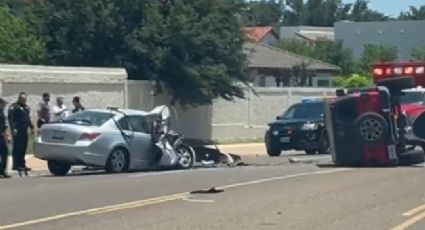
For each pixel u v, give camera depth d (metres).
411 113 51.00
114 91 59.78
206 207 26.81
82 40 65.75
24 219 24.45
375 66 59.81
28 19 67.56
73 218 24.62
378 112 41.28
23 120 40.81
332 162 44.41
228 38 66.06
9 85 52.91
